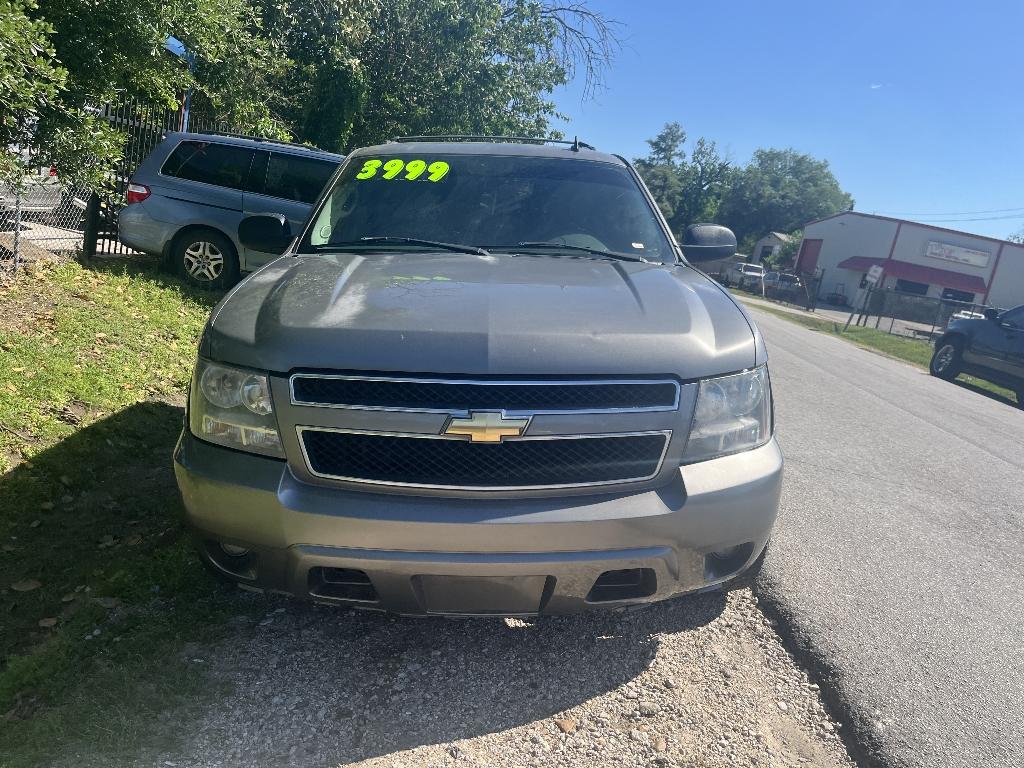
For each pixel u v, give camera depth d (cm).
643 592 259
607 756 240
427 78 1756
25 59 516
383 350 242
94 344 605
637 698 269
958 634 324
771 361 1166
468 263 327
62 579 328
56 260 845
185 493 257
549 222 380
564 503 245
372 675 273
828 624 324
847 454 630
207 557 267
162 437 483
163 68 748
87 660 269
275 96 1590
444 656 287
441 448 242
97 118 681
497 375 240
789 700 274
